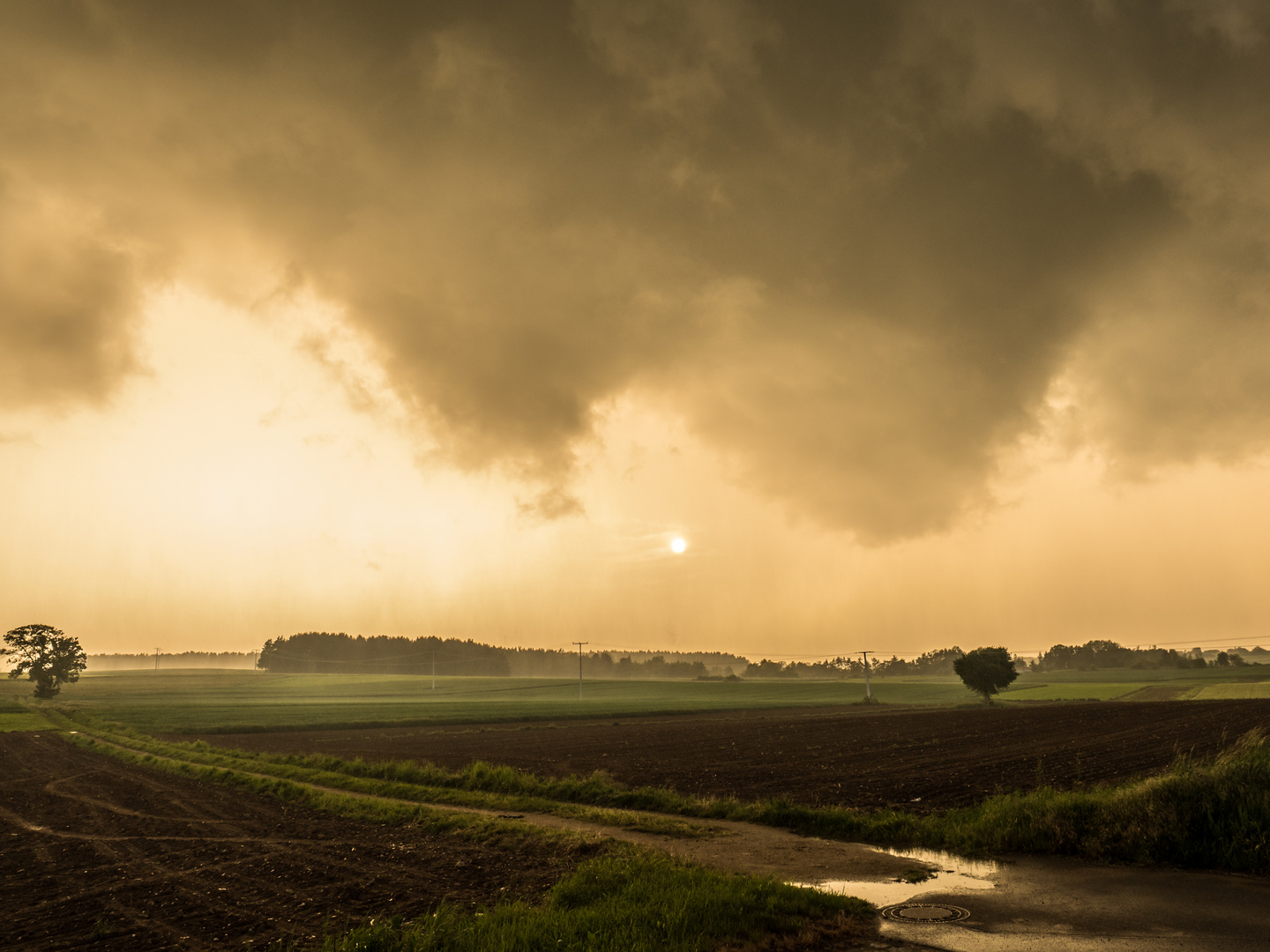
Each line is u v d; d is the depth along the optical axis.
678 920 10.40
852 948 9.76
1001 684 118.69
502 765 39.50
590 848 16.42
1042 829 16.03
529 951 9.63
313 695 170.00
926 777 30.78
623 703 138.12
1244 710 74.56
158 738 62.62
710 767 37.53
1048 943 9.70
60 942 11.75
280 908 13.08
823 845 17.05
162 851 18.59
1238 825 13.88
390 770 33.97
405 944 10.03
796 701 150.25
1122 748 41.41
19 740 58.56
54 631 139.25
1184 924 10.34
